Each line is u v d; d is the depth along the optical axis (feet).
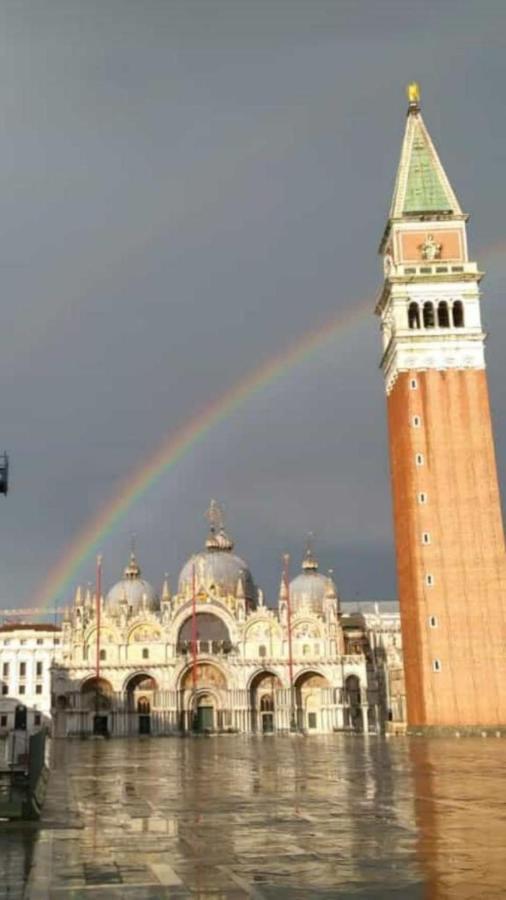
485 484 430.61
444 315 455.22
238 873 70.33
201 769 202.49
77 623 627.46
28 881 68.13
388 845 82.28
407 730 434.30
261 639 629.10
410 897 60.70
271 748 331.57
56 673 617.62
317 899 60.59
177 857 78.13
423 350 447.01
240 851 80.69
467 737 396.78
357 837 87.61
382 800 121.39
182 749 341.62
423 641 413.39
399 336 447.83
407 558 435.12
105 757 274.98
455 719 405.39
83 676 617.21
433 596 418.51
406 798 123.54
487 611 416.26
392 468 473.26
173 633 628.69
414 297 455.22
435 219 467.11
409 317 454.40
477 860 74.23
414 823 96.84
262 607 636.89
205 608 637.71
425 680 409.69
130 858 77.82
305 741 418.92
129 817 106.22
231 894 62.80
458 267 457.27
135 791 143.13
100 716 615.98
